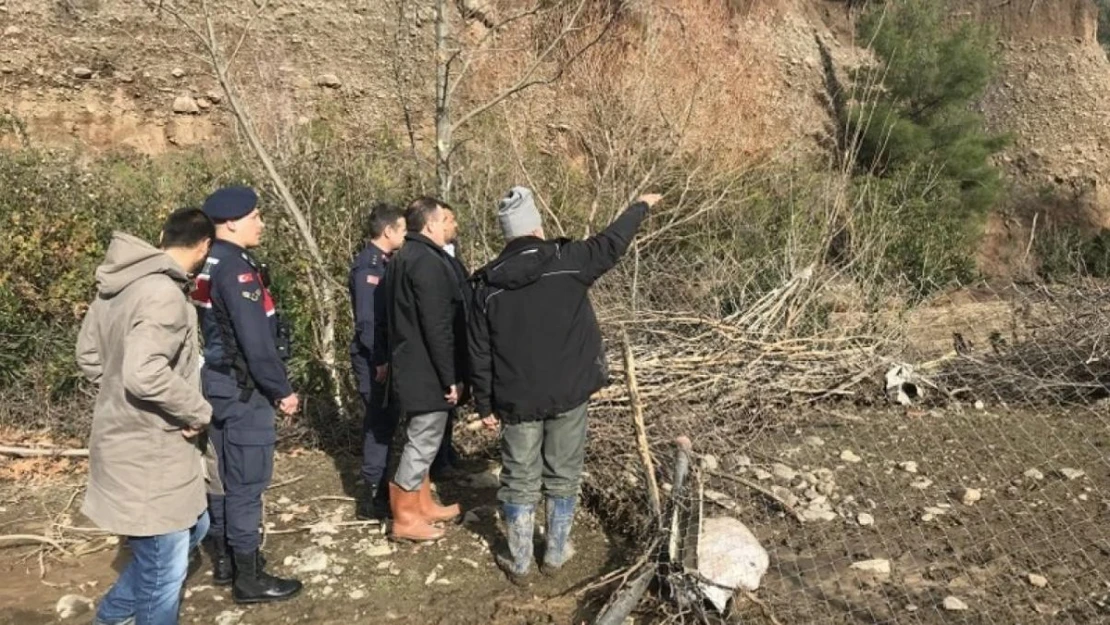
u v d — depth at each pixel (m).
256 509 3.61
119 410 2.79
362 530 4.30
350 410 5.78
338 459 5.33
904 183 11.11
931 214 11.41
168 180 7.27
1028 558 3.78
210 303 3.44
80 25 10.48
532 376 3.48
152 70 10.73
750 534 3.82
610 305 6.25
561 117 8.34
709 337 5.93
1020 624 3.29
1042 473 4.63
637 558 3.79
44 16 10.33
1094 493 4.37
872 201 9.21
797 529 4.12
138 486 2.81
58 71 10.35
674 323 6.02
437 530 4.14
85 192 6.61
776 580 3.67
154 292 2.76
